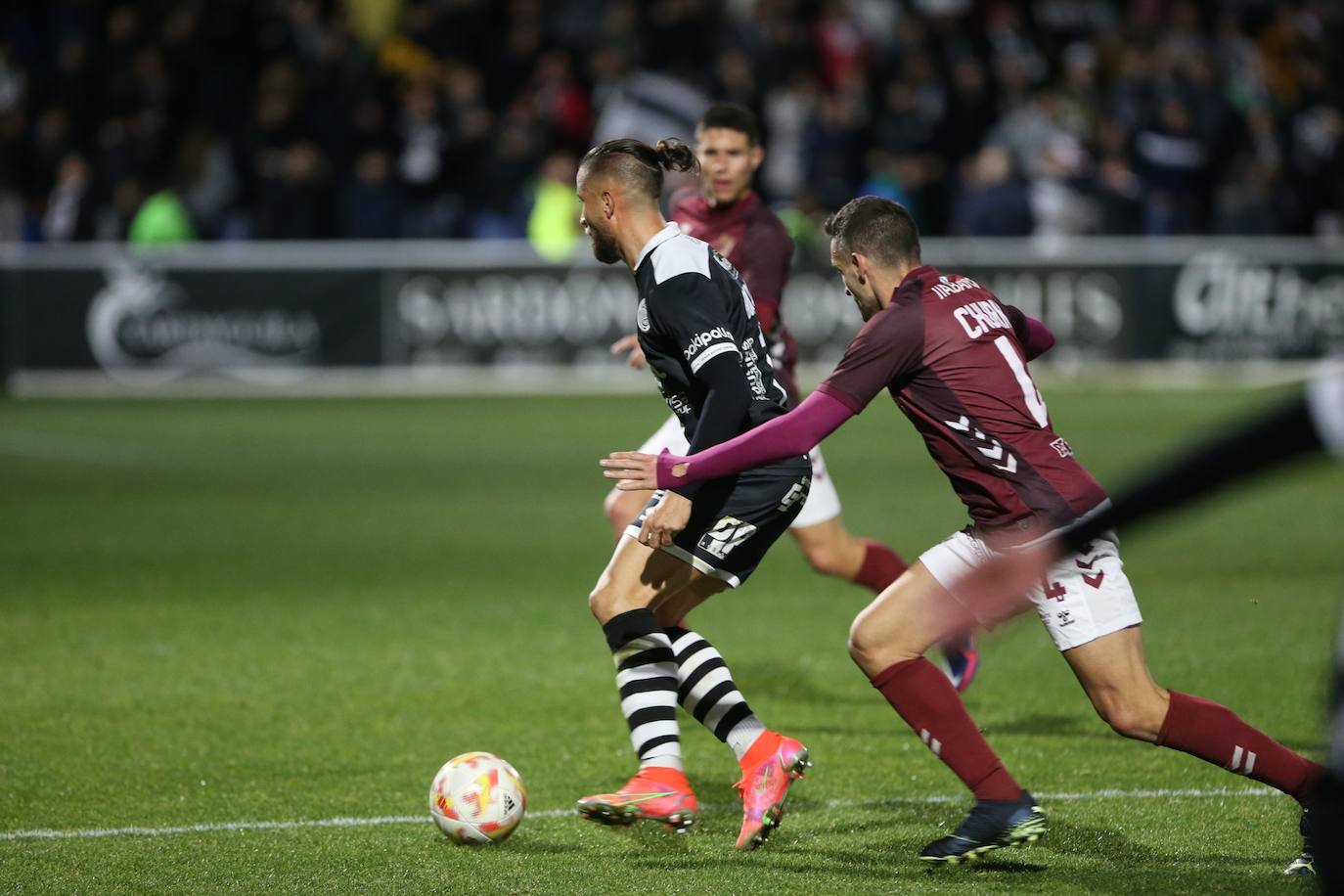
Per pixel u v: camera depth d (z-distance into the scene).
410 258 61.41
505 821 15.32
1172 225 68.62
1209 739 14.06
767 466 15.58
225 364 61.38
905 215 15.31
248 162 68.38
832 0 74.56
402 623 26.34
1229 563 31.16
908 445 49.72
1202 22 81.94
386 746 19.22
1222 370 63.41
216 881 14.27
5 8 74.94
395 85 71.31
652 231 15.68
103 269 60.84
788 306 61.81
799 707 21.28
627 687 15.42
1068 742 19.19
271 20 72.56
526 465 45.16
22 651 24.28
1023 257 62.25
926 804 16.83
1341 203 72.12
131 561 31.83
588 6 78.50
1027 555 8.75
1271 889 13.83
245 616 26.83
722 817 16.48
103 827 16.03
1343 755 9.70
